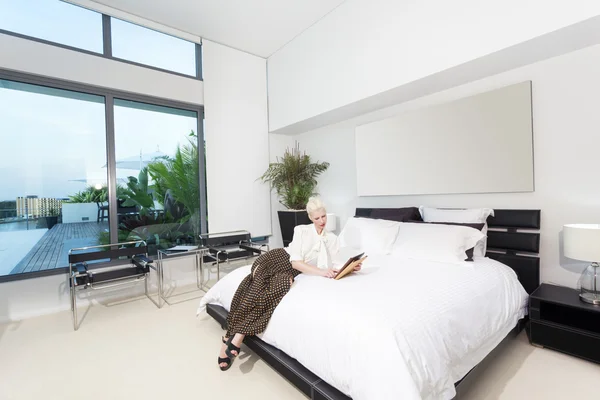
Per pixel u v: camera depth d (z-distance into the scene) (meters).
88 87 3.34
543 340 2.12
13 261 2.97
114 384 1.85
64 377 1.93
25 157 3.04
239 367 2.03
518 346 2.18
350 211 4.15
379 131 3.68
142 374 1.95
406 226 2.90
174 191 4.01
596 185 2.26
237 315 1.97
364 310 1.45
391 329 1.30
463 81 2.87
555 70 2.41
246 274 2.41
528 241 2.53
